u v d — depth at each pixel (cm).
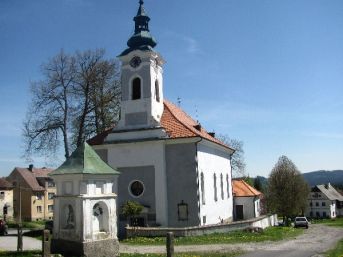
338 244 2627
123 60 3397
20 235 1998
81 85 4062
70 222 1675
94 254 1636
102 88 4159
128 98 3341
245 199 5275
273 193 6919
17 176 7862
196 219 3014
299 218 5647
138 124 3272
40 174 8269
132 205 2931
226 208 4066
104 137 3394
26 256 1708
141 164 3161
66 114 3984
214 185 3669
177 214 3048
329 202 11306
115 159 3231
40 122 3969
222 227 2988
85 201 1639
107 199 1736
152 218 3075
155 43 3466
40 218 7888
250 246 2405
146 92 3300
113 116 4244
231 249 2255
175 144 3123
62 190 1697
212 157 3662
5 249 2178
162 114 3447
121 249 2227
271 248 2330
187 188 3056
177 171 3091
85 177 1658
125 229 2762
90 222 1652
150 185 3119
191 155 3081
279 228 4153
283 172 6969
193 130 3184
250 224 3394
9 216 6919
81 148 1783
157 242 2502
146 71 3325
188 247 2323
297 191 6925
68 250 1631
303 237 3338
